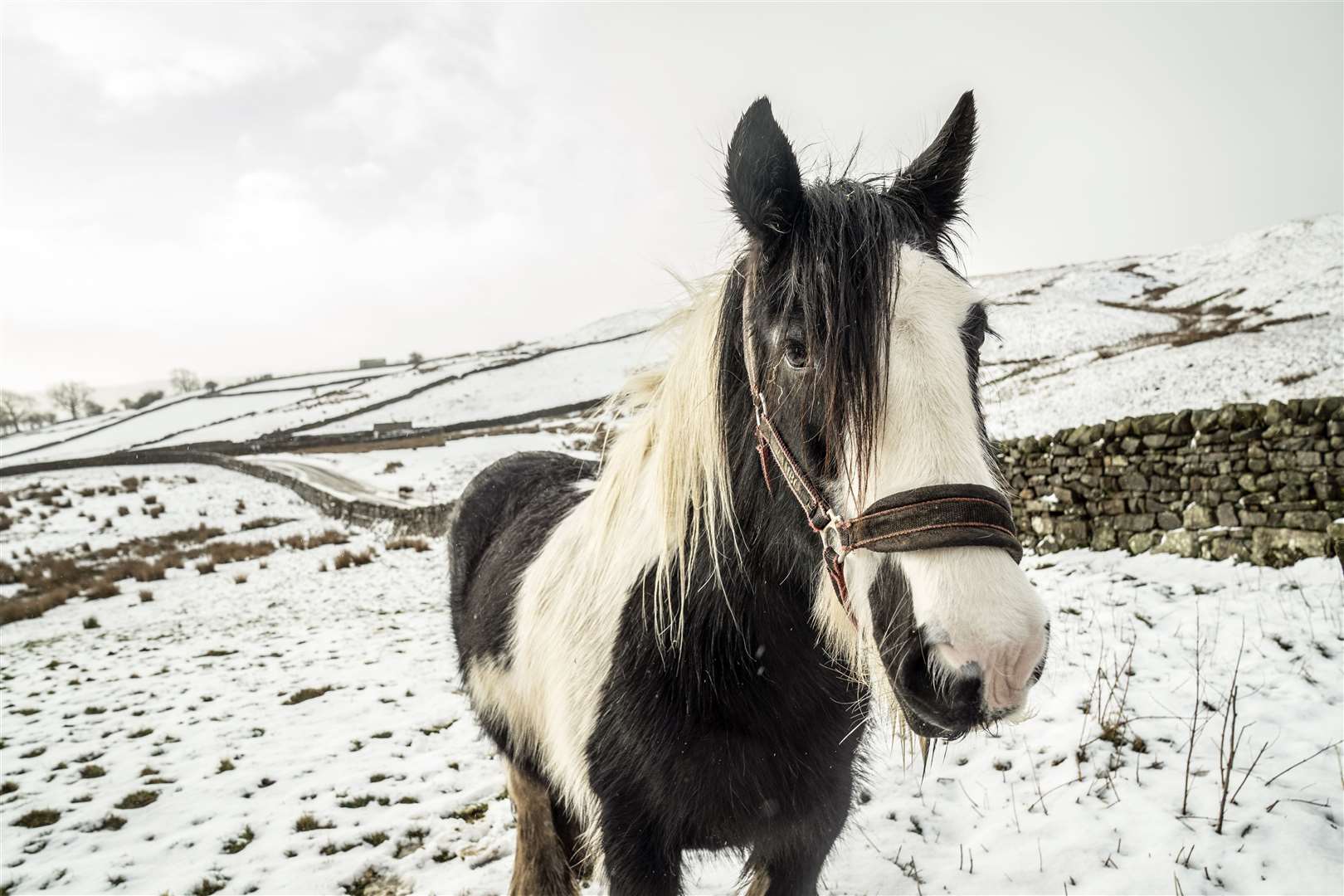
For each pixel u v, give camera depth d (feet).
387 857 10.85
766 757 4.99
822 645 5.11
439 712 17.47
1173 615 16.10
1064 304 140.05
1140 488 21.86
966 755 11.69
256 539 63.72
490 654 8.01
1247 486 19.03
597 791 5.57
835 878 9.00
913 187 5.08
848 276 3.97
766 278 4.40
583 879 8.75
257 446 146.00
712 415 4.98
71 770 15.65
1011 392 73.00
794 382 4.24
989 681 3.48
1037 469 25.55
